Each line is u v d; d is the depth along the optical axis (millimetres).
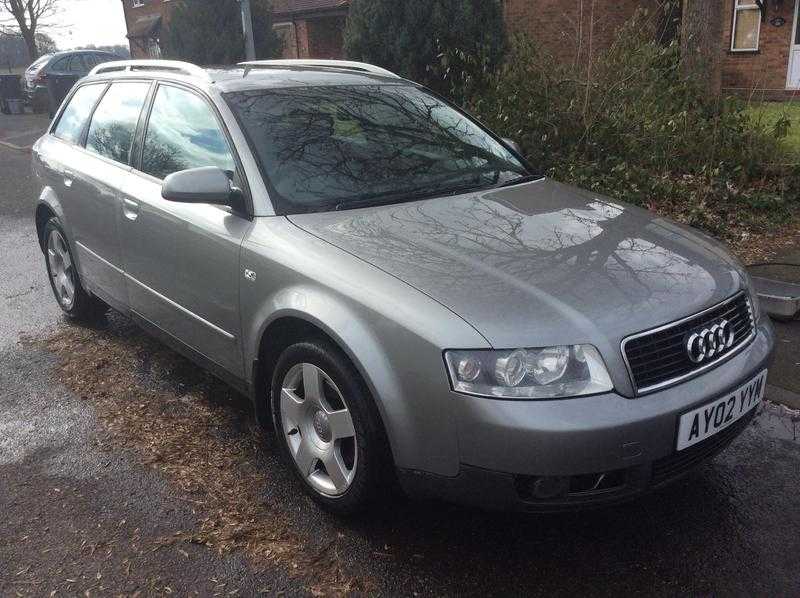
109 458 3457
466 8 8633
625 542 2836
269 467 3365
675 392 2488
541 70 8125
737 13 16859
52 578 2684
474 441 2387
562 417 2326
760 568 2684
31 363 4531
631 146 7641
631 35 8023
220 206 3371
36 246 7492
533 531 2910
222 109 3490
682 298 2643
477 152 3898
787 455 3402
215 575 2682
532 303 2488
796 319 4852
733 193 7188
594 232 3062
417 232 2971
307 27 21781
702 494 3123
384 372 2541
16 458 3479
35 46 36875
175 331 3854
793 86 16250
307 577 2666
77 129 4934
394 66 9055
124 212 4004
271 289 2998
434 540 2861
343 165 3420
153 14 29719
